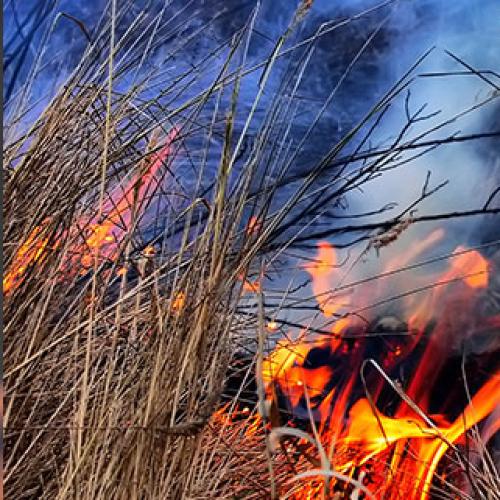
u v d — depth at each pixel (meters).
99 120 1.64
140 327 1.62
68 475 1.29
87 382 1.38
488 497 1.61
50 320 1.51
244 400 1.87
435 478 1.83
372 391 2.07
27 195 1.54
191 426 1.13
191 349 1.27
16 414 1.40
